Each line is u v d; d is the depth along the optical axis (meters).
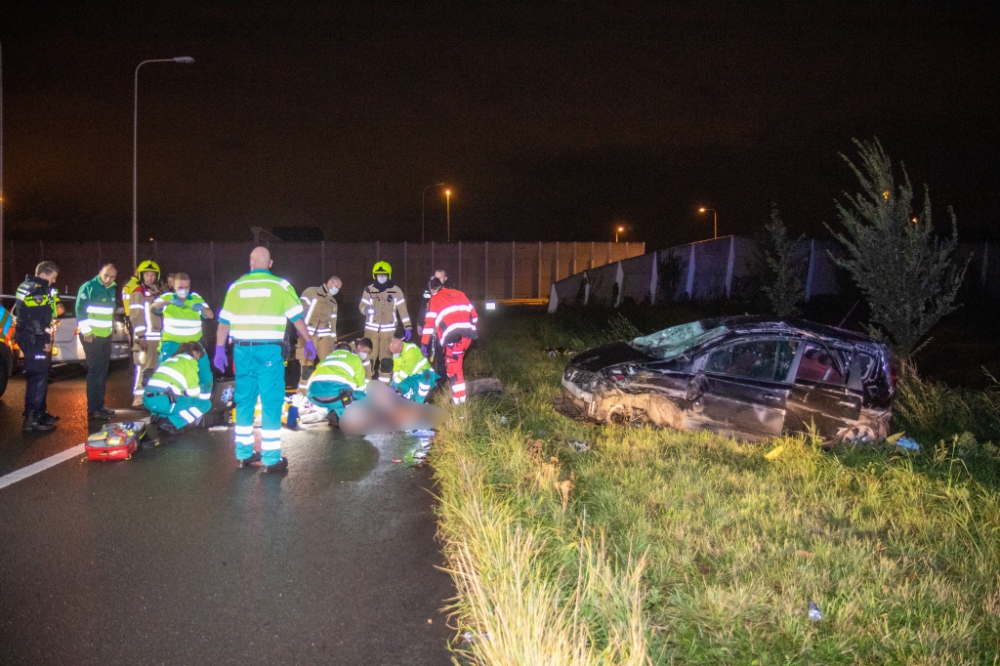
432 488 5.96
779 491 5.57
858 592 3.88
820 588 3.93
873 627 3.55
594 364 7.85
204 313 9.13
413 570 4.35
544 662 2.91
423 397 9.07
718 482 5.71
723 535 4.64
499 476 5.79
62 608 3.79
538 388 9.97
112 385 11.23
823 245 20.91
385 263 11.02
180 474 6.28
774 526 4.84
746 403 7.25
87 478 6.14
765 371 7.45
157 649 3.40
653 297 23.27
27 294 7.78
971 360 12.73
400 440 7.63
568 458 6.47
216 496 5.68
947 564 4.41
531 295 48.94
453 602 3.94
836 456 6.61
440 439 7.26
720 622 3.55
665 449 6.75
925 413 8.31
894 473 6.18
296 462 6.73
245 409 6.42
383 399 8.17
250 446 6.48
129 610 3.79
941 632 3.49
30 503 5.47
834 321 17.20
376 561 4.46
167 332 8.72
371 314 10.97
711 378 7.32
